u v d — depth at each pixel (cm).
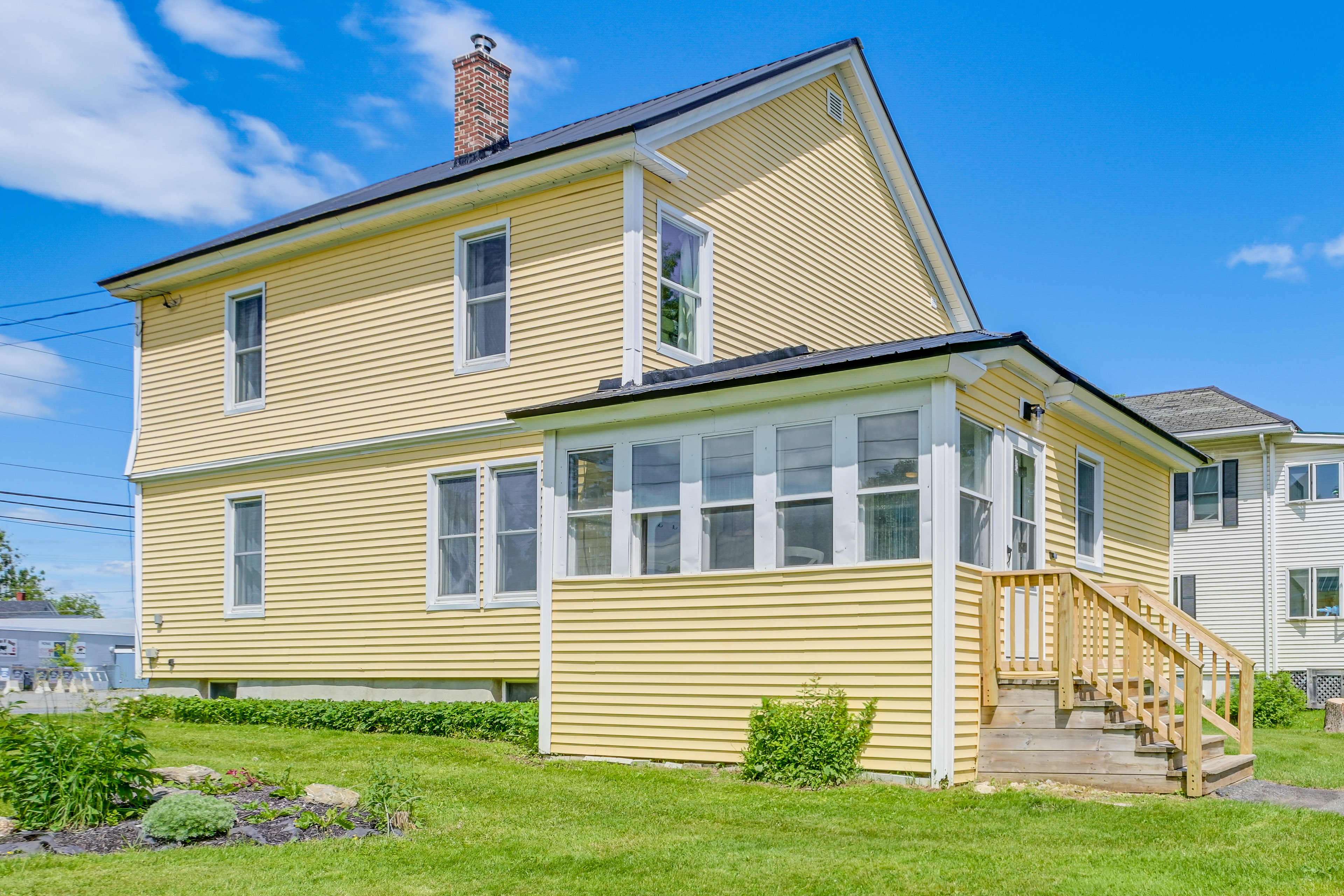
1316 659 2773
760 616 1057
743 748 1052
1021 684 1002
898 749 970
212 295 1786
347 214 1573
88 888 619
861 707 991
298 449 1634
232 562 1716
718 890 641
